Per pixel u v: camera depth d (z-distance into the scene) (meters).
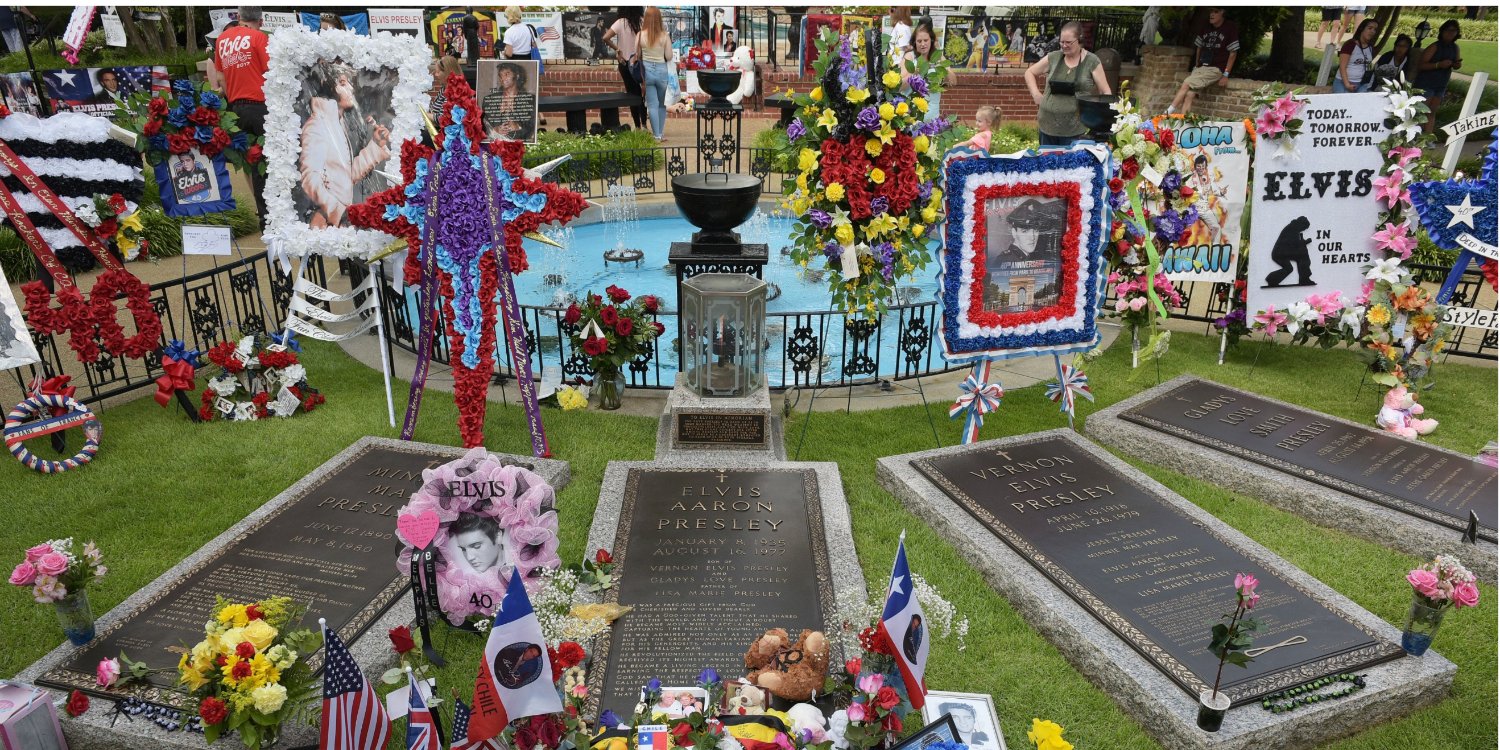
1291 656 4.56
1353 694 4.37
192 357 7.43
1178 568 5.29
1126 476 6.34
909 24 14.86
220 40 9.66
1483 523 5.67
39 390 6.82
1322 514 6.10
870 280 6.69
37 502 6.16
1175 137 8.09
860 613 4.20
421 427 7.31
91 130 6.69
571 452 6.98
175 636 4.65
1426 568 4.61
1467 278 10.45
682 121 19.86
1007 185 6.44
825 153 6.23
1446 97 18.75
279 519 5.65
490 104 10.52
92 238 6.97
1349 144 7.95
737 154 14.38
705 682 3.91
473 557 4.88
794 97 6.32
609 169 14.88
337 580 5.08
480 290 6.46
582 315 7.68
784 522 5.77
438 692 4.57
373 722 3.65
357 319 9.73
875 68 6.11
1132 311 7.94
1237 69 20.56
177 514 6.04
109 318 7.15
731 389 6.86
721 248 7.22
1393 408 7.31
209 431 7.20
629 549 5.46
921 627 3.87
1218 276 8.51
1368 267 8.27
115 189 6.93
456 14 17.30
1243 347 9.20
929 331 8.25
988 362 6.86
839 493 6.15
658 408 7.86
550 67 21.92
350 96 6.68
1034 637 5.05
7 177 6.72
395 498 5.93
